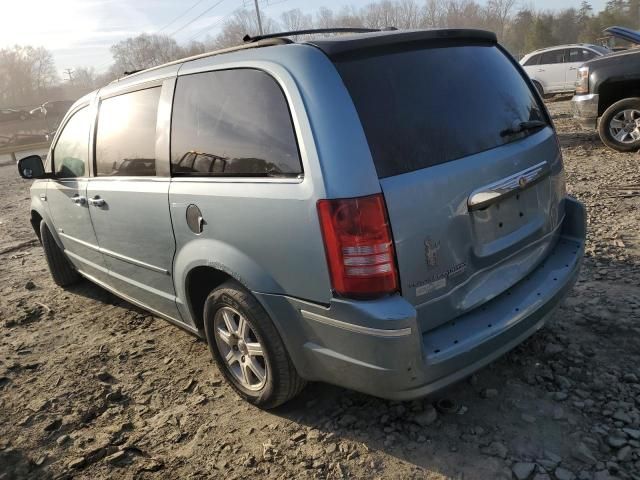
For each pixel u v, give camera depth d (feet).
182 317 11.30
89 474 9.00
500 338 8.24
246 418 9.98
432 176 7.84
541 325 9.18
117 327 14.46
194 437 9.65
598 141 31.86
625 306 11.93
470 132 8.60
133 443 9.67
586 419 8.81
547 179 9.87
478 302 8.61
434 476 8.06
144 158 11.03
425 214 7.73
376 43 8.22
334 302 7.72
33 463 9.45
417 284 7.74
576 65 55.72
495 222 8.74
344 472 8.38
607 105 28.50
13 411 11.03
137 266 11.97
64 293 17.51
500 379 10.03
